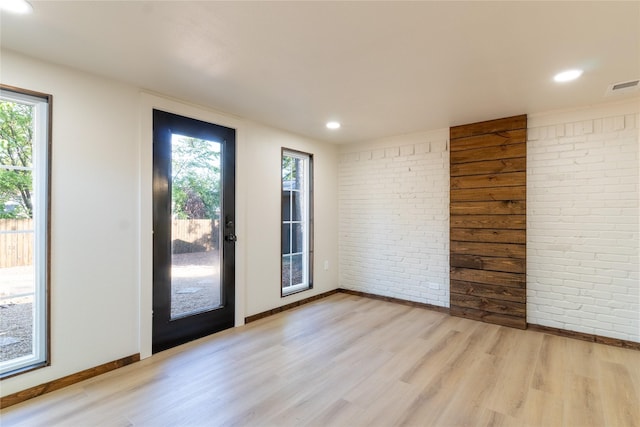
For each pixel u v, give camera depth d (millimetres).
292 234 4109
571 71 2258
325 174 4535
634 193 2789
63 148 2168
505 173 3357
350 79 2412
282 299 3871
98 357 2332
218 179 3189
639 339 2770
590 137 2971
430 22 1678
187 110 2879
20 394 1988
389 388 2160
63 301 2168
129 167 2508
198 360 2564
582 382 2232
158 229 2711
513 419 1840
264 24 1698
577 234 3037
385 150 4285
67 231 2186
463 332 3170
